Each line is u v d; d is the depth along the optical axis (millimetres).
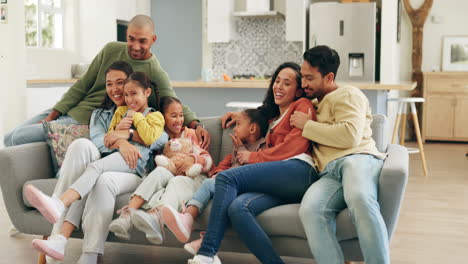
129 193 2811
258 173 2596
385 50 7289
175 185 2711
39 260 2910
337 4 7289
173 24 8906
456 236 3564
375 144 2967
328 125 2641
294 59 8406
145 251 3236
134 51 3258
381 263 2297
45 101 5836
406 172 2443
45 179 2990
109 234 2783
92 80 3422
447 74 8219
